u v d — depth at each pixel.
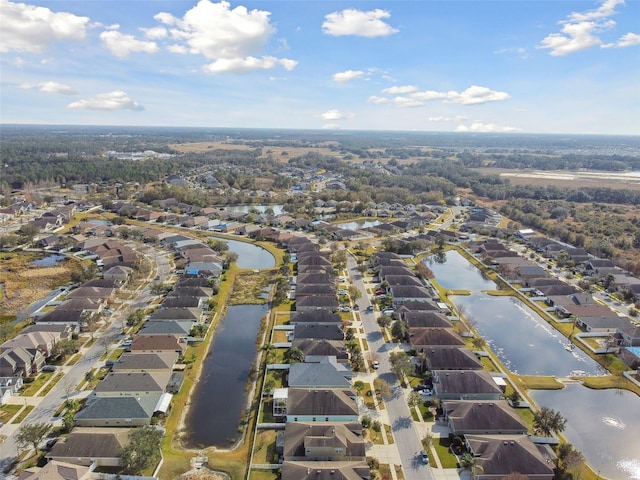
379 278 169.50
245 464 77.88
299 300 140.38
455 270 193.12
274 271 179.00
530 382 105.94
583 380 107.94
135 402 88.50
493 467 74.06
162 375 99.62
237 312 142.75
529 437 83.69
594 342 126.25
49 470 70.12
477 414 86.19
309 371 100.56
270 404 93.75
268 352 113.75
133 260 181.50
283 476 71.00
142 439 75.75
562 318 141.75
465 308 151.75
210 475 75.12
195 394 99.38
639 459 83.38
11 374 98.31
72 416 85.69
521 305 155.50
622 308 150.25
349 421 87.44
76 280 162.12
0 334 117.75
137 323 128.62
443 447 82.25
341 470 71.00
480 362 111.81
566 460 77.06
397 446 82.38
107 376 97.50
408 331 122.44
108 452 76.00
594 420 94.25
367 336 124.75
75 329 122.62
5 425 86.00
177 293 144.50
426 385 101.19
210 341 123.25
